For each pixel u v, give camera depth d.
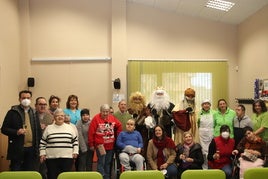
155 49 7.17
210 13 6.84
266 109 4.71
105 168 4.37
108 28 7.13
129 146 4.37
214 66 7.14
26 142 3.81
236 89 7.22
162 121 4.59
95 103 7.06
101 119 4.33
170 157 4.31
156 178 2.83
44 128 4.09
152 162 4.29
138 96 4.93
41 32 7.02
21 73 6.84
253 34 6.24
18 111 3.78
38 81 6.99
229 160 4.30
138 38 7.17
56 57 7.03
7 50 6.03
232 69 7.23
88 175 2.79
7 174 2.78
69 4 7.10
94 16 7.13
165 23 7.21
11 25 6.28
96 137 4.27
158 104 4.70
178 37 7.22
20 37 6.84
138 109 4.86
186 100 4.79
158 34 7.20
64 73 7.05
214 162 4.30
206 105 4.82
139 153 4.39
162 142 4.35
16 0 6.62
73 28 7.09
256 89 5.88
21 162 3.77
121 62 6.98
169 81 7.09
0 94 5.59
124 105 4.80
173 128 4.70
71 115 4.71
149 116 4.62
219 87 7.12
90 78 7.08
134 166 4.31
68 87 7.04
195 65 7.13
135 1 7.11
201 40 7.23
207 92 7.11
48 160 3.66
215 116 4.80
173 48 7.21
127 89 7.02
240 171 4.04
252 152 4.09
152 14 7.20
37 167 3.97
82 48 7.09
